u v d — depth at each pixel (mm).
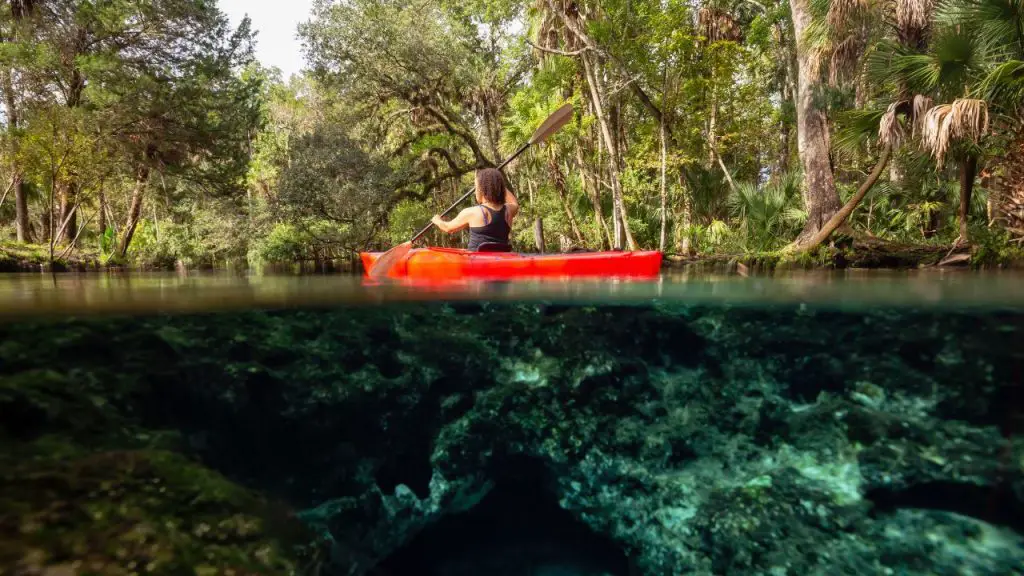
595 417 2438
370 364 2285
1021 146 6363
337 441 2051
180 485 1384
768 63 16672
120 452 1394
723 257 9102
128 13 14922
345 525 1865
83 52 15102
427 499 2285
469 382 2465
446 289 2934
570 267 3832
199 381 1755
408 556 2221
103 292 2928
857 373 2420
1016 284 3406
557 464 2416
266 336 2062
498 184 4270
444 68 14898
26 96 13492
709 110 12898
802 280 4086
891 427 2088
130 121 15078
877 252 8094
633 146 14266
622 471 2311
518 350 2572
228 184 18359
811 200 9320
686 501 2102
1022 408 2150
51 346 1567
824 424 2205
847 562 1704
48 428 1346
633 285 3199
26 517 1096
